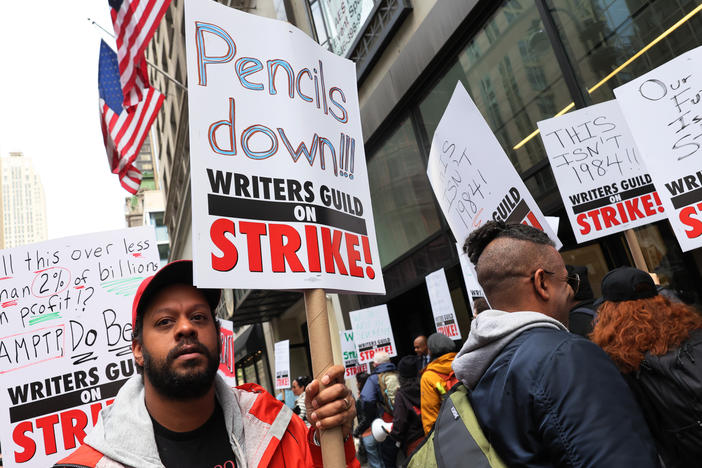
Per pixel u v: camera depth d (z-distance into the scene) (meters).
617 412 1.19
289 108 1.92
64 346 2.93
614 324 2.03
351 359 8.45
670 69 2.70
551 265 1.57
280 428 1.59
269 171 1.79
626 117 2.80
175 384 1.42
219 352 1.56
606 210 3.43
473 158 3.05
